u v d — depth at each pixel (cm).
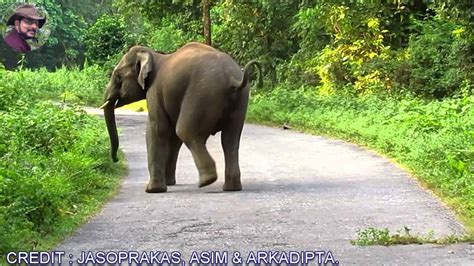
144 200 1087
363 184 1175
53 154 1217
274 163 1442
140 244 808
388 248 766
